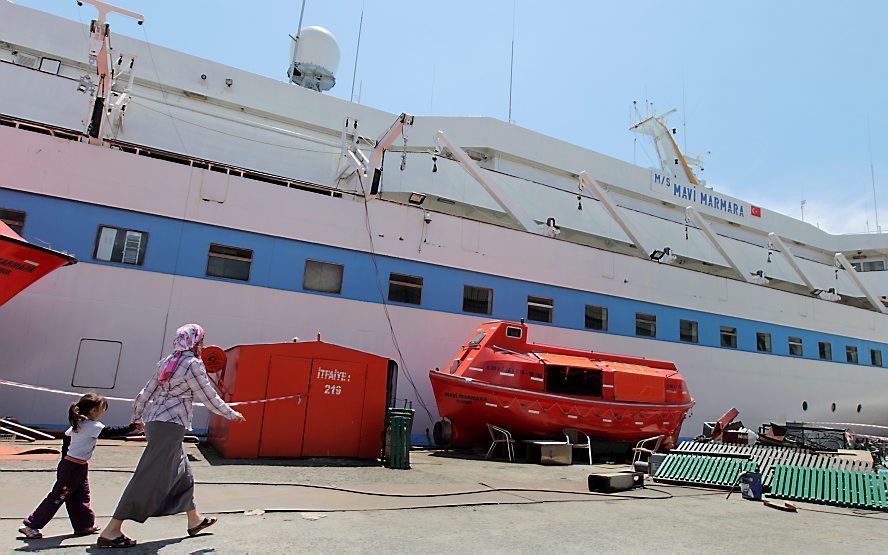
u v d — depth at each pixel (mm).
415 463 11148
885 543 6223
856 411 25719
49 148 12906
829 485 9414
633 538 5742
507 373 13719
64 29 18766
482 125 24000
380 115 23078
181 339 4617
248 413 10031
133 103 17312
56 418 12031
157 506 4379
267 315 14328
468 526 5824
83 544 4352
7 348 11852
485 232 17797
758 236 32750
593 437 14336
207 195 14211
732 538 6062
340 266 15484
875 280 32438
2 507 5434
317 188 15953
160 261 13469
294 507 6188
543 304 18391
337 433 10695
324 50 24984
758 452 12273
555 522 6316
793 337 24266
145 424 4484
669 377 15633
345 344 15109
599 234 24109
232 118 18406
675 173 30500
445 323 16562
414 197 17016
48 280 12422
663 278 21062
